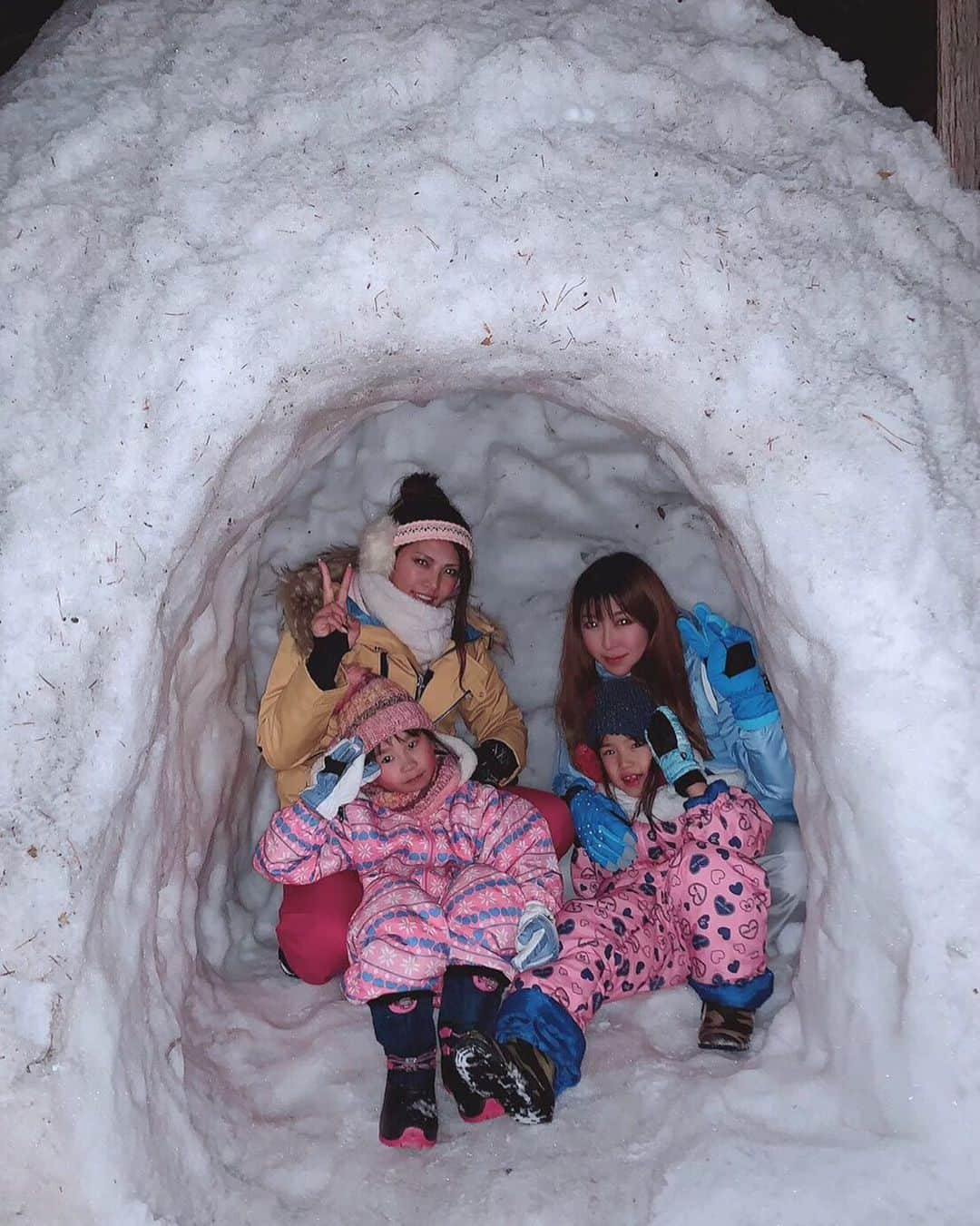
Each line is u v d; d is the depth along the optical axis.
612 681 2.68
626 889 2.50
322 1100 2.30
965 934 1.85
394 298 2.14
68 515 2.01
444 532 2.67
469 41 2.44
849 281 2.23
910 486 2.04
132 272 2.19
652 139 2.36
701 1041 2.32
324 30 2.52
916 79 2.64
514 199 2.22
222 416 2.08
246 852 2.90
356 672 2.52
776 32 2.63
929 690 1.93
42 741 1.90
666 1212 1.90
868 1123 1.94
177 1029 2.12
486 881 2.32
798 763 2.27
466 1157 2.12
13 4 3.08
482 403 3.11
